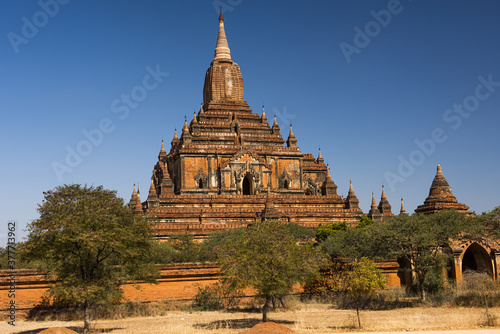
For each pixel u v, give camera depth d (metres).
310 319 38.09
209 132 79.19
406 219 47.84
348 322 36.16
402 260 53.06
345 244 49.44
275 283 36.00
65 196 35.97
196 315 40.91
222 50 88.31
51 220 34.25
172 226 64.31
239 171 75.06
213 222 68.06
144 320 38.72
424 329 32.62
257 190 75.31
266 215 65.31
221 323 36.16
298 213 71.44
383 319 37.47
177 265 45.28
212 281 46.09
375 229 47.56
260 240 37.72
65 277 34.72
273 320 37.72
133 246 36.69
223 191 74.12
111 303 41.06
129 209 37.44
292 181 79.06
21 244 34.09
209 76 86.31
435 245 46.75
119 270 37.72
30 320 39.81
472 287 48.88
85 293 32.97
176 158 77.00
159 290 44.62
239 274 35.84
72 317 40.19
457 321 35.00
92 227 34.62
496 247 53.59
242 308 44.66
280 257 36.28
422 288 45.97
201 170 75.06
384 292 49.22
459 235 48.97
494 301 43.75
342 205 76.75
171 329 33.47
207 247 54.47
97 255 35.66
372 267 37.41
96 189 37.22
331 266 47.59
